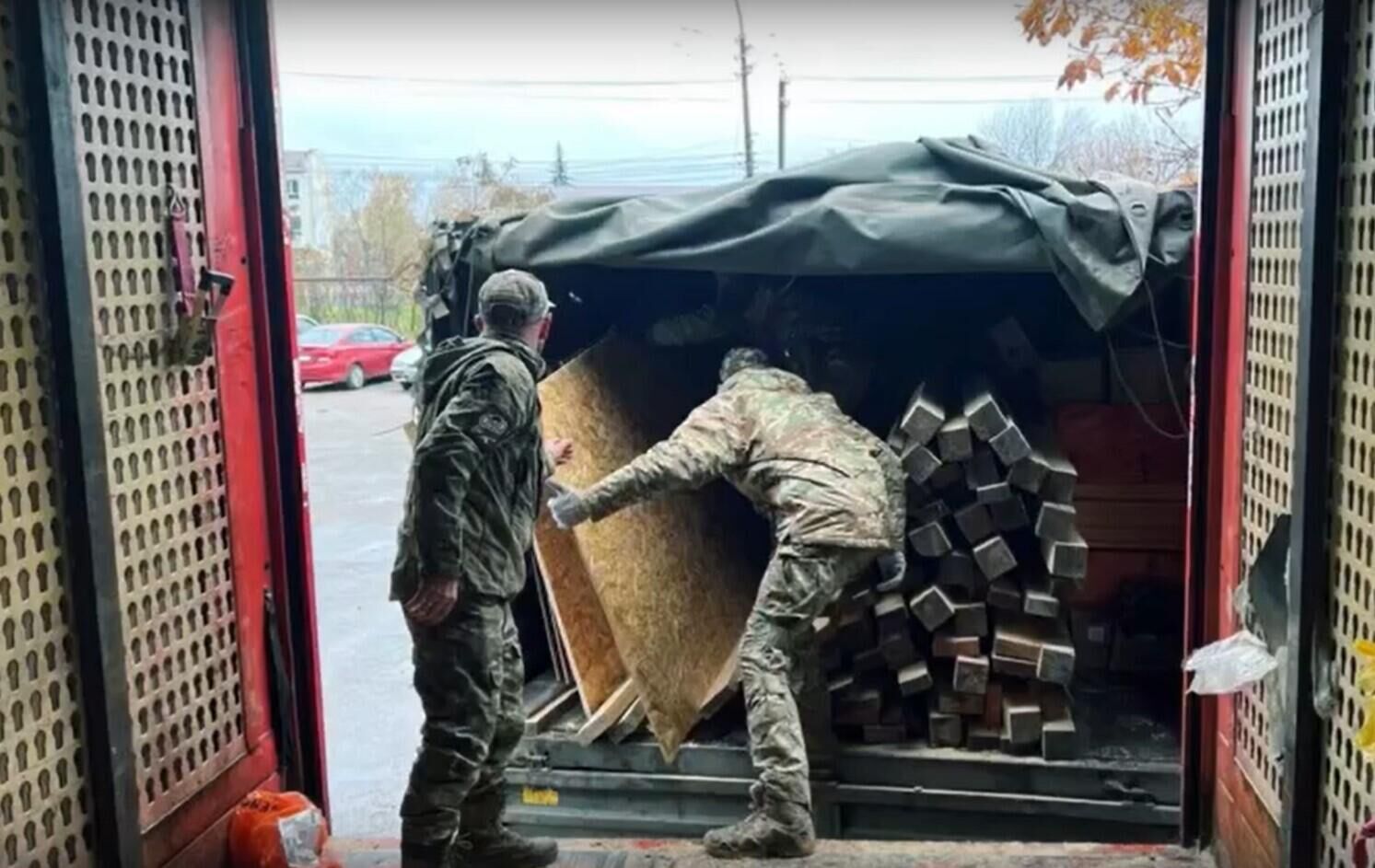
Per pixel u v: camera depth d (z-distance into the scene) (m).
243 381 2.64
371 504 9.22
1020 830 3.52
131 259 2.18
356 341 15.98
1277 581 2.16
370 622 6.55
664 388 4.71
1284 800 2.03
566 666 4.09
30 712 1.86
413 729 5.20
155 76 2.27
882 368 4.40
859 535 3.37
